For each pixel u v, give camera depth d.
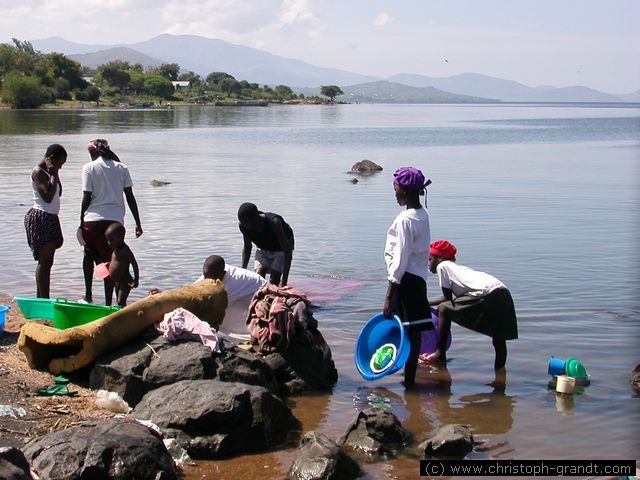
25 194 20.00
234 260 12.63
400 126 72.62
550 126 77.69
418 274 7.66
